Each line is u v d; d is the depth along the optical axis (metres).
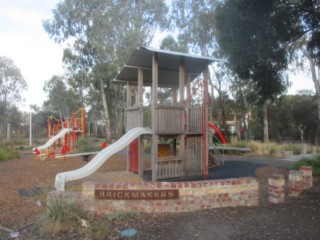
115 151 7.61
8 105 44.16
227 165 10.46
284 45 9.49
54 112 51.16
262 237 3.75
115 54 22.55
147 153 15.16
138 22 23.38
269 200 5.39
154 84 8.01
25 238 3.95
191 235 3.88
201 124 8.88
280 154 14.12
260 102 10.41
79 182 7.60
